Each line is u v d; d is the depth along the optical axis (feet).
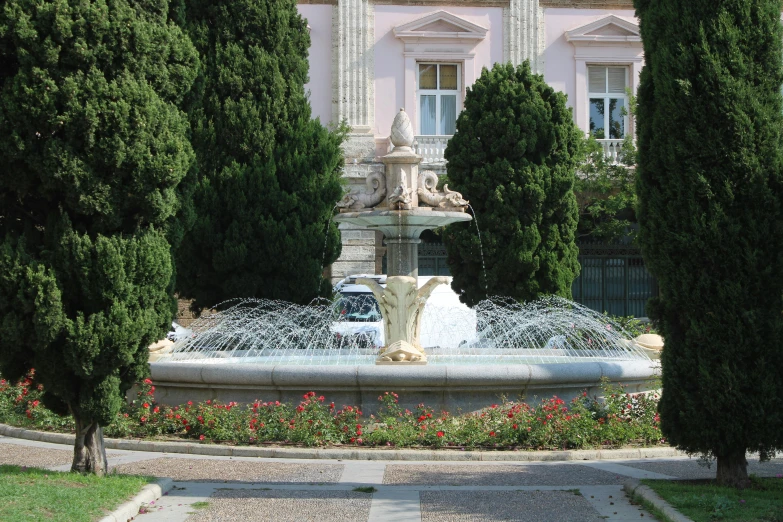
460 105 103.45
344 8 101.04
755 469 35.06
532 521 26.58
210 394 41.47
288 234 62.49
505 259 66.18
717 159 29.63
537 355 52.13
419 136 99.35
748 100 29.76
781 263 29.53
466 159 68.13
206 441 38.78
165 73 31.19
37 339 28.96
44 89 28.60
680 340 30.71
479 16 103.60
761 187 29.45
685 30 30.45
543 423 38.09
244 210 61.77
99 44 29.27
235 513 27.22
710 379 29.43
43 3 28.76
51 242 29.45
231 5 63.62
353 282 80.38
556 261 67.36
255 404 39.70
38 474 29.40
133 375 31.04
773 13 30.66
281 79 63.82
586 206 94.38
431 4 102.68
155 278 30.45
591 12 104.88
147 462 35.55
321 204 63.57
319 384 39.68
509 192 66.39
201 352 52.90
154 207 30.22
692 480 31.07
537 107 67.97
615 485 31.63
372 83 101.81
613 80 105.60
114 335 29.32
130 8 30.01
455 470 34.35
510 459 36.55
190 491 30.17
